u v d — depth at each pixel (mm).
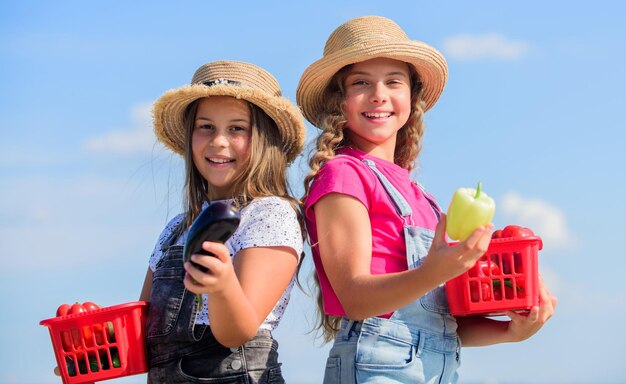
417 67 4195
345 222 3654
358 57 3969
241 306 3174
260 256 3576
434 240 3146
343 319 3691
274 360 3631
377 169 3896
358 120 4016
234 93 3795
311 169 3930
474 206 3223
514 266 3514
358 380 3545
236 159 3838
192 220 3883
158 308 3604
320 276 3840
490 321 3930
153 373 3564
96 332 3527
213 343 3500
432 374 3607
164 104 3996
